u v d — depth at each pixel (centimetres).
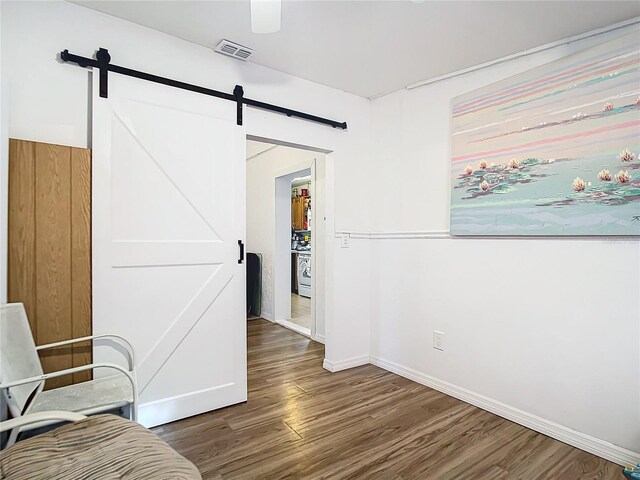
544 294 210
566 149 198
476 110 241
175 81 219
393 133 306
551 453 189
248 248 571
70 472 101
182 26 211
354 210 318
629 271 180
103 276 195
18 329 154
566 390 200
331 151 302
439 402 248
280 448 190
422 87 282
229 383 240
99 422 125
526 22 196
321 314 389
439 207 269
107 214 196
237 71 249
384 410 235
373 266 325
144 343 209
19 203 171
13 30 175
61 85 187
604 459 184
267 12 147
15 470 101
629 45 178
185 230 223
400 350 298
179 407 220
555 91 204
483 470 174
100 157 194
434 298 271
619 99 180
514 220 220
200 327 229
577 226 194
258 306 529
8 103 163
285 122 271
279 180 488
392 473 171
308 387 271
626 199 177
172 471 104
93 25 196
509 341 226
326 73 270
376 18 199
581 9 181
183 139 223
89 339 182
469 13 192
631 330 179
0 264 157
